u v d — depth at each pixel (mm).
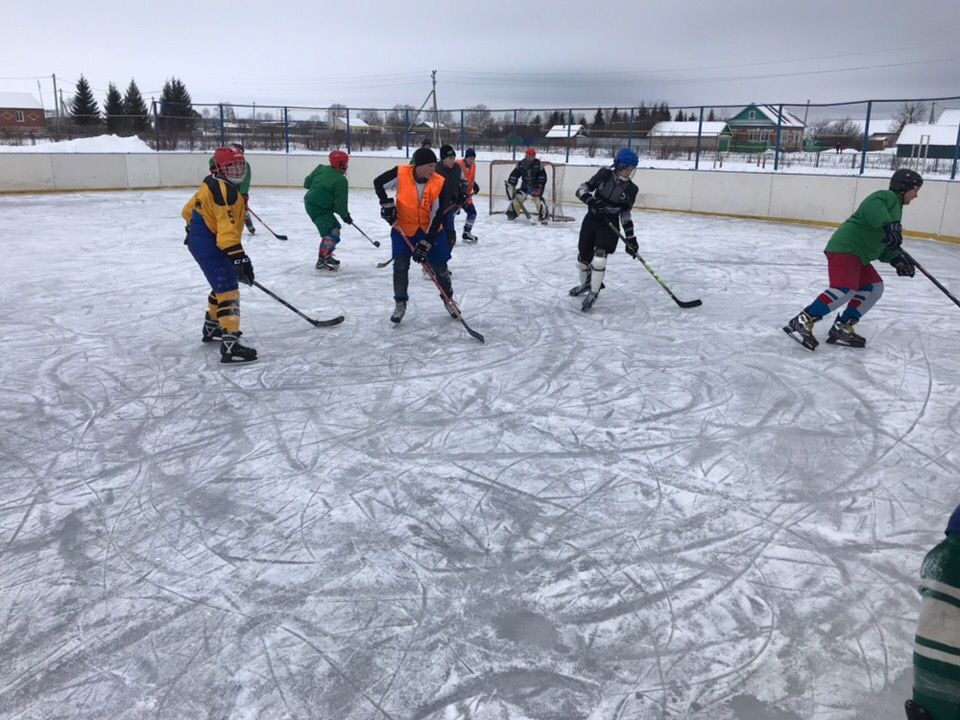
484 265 8312
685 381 4473
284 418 3889
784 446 3578
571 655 2141
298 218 12562
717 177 13586
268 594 2414
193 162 17609
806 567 2590
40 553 2646
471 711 1931
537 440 3621
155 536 2764
